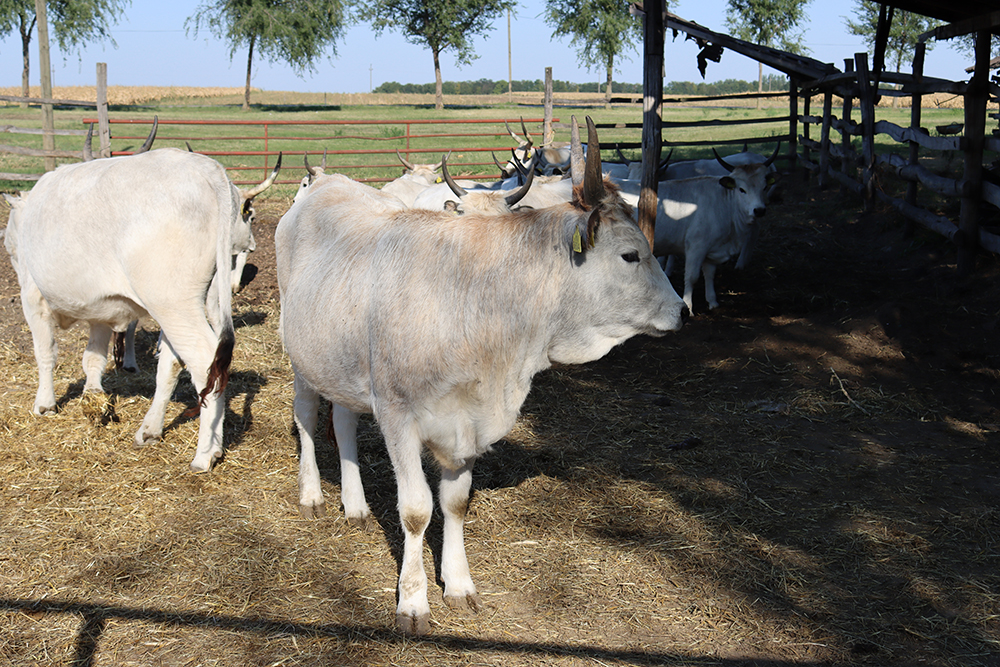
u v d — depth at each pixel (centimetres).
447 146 2353
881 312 745
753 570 392
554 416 590
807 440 549
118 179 450
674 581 383
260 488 466
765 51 1390
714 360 709
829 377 657
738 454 526
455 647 332
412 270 325
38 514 425
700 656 330
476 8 4481
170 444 516
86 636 330
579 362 343
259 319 825
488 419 328
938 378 638
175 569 380
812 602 367
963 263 850
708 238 844
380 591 369
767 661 327
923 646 337
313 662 319
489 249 321
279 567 385
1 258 1063
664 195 848
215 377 434
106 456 496
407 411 325
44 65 1493
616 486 480
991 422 567
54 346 557
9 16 3628
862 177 1244
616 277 322
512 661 324
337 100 6122
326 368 364
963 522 436
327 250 375
